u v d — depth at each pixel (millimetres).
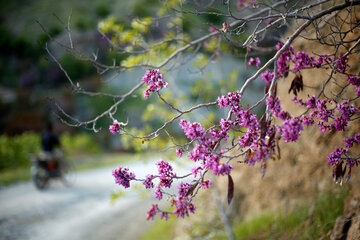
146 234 6055
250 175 5488
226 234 4852
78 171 14250
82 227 6516
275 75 2131
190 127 1982
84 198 9047
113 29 4246
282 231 3945
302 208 4012
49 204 8422
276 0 3242
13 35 42250
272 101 2127
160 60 4762
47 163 10195
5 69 39281
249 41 2607
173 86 5438
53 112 2617
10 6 49000
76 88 2801
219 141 2039
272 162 5035
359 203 3111
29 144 16047
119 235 5992
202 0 3086
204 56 5402
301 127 2012
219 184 6148
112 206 8133
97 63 3086
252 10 3539
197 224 5641
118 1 42062
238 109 2092
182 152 2084
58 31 37219
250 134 2115
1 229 6414
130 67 3309
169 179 2090
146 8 31875
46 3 47031
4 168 14625
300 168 4477
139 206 7922
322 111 2322
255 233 4312
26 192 9922
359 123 3332
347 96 3291
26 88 34000
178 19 4164
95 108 26109
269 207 4762
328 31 3705
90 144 21859
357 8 3391
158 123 13883
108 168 14711
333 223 3352
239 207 5422
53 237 5977
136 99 23031
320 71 4008
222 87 5238
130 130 5160
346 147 2412
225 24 2412
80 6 44156
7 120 28422
